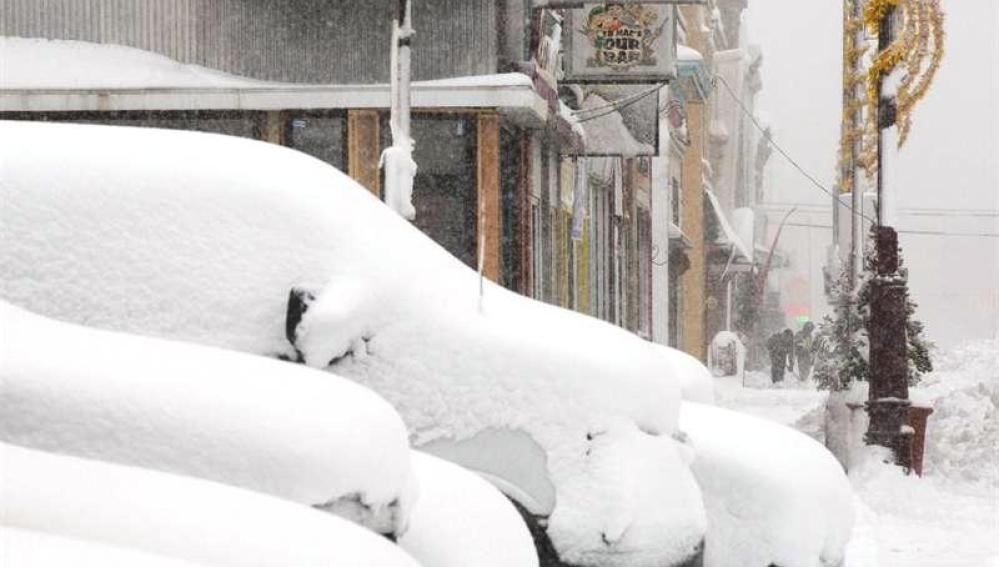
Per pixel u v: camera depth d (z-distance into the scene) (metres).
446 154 39.25
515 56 40.31
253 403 9.30
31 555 6.74
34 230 11.59
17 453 8.33
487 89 37.91
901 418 29.91
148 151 11.98
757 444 13.74
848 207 50.44
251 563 7.88
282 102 37.56
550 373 11.81
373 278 11.80
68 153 11.85
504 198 41.22
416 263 12.15
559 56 46.19
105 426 9.28
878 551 21.89
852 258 39.44
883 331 30.05
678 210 78.00
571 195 49.53
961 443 32.53
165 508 8.09
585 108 47.56
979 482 31.11
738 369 87.94
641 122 47.56
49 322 10.06
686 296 87.25
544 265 45.19
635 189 64.56
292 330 11.47
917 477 28.75
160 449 9.21
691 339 87.44
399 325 11.82
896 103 31.11
